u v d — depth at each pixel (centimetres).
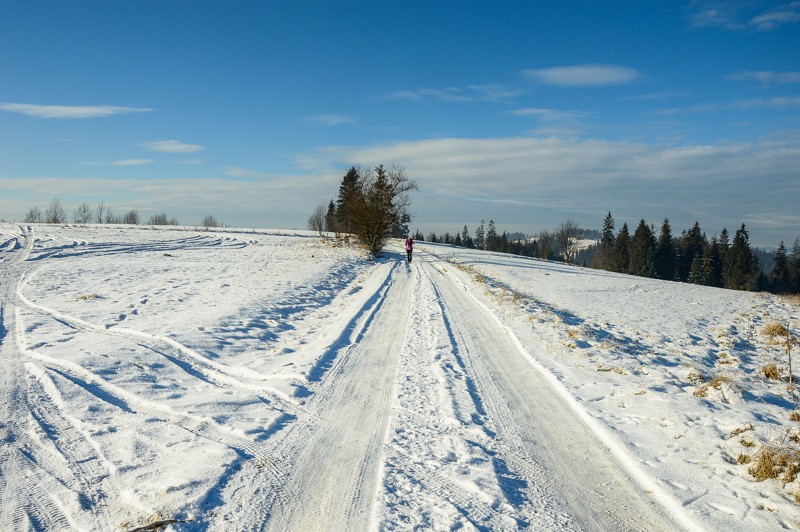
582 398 784
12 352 895
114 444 563
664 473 542
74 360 827
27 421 607
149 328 1118
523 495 502
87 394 704
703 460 573
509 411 741
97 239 3816
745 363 1191
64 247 3075
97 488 471
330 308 1662
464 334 1262
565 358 1023
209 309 1392
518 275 3100
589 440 645
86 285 1744
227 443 586
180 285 1866
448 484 512
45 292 1554
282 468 537
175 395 739
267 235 6159
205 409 688
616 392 812
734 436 622
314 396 778
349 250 4106
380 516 443
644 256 7794
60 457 527
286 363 944
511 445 621
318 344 1100
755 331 1683
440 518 448
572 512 474
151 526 410
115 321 1184
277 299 1644
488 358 1046
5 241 3139
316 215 9175
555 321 1403
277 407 725
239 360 959
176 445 571
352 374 901
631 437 638
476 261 3972
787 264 8506
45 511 430
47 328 1074
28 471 496
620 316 1791
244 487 490
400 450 590
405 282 2377
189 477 495
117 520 421
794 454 540
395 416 700
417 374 903
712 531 433
